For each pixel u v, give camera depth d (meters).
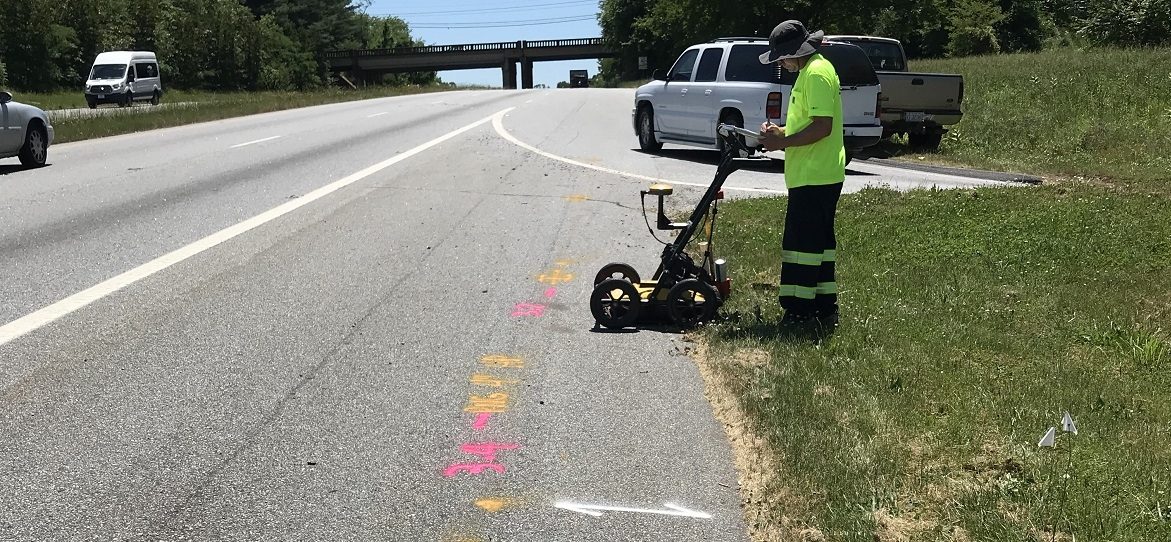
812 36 6.09
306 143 18.38
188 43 83.44
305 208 10.63
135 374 5.21
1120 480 3.79
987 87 23.69
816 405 4.60
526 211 10.54
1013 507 3.59
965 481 3.86
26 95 52.12
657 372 5.37
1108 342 5.74
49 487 3.88
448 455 4.25
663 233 9.31
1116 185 12.70
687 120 16.64
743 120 15.51
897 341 5.64
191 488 3.90
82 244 8.63
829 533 3.49
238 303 6.70
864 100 15.46
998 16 54.56
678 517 3.71
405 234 9.23
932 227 9.01
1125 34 35.00
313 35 109.00
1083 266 7.64
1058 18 64.56
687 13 51.94
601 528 3.62
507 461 4.20
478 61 112.81
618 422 4.64
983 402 4.66
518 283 7.40
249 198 11.33
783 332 5.82
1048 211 9.56
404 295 6.99
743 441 4.40
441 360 5.54
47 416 4.61
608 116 25.56
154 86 45.53
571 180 13.01
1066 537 3.38
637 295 6.16
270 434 4.45
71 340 5.78
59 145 19.39
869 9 49.91
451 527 3.62
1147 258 7.83
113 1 72.31
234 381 5.13
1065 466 3.92
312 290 7.09
